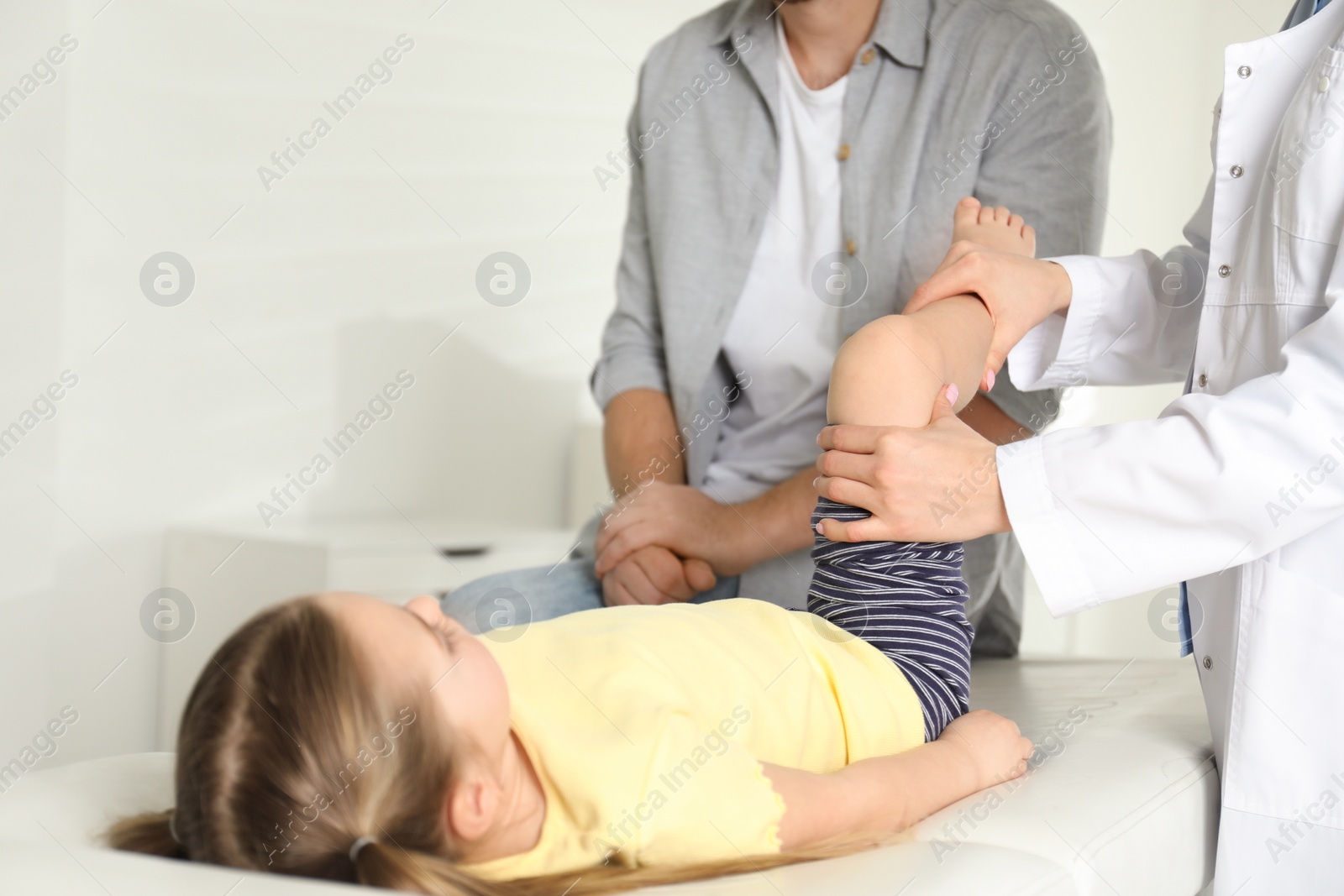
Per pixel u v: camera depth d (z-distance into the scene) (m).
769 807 0.61
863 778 0.69
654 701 0.66
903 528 0.83
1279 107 0.89
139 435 1.64
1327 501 0.73
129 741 1.61
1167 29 2.31
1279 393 0.74
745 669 0.76
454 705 0.60
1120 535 0.77
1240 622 0.81
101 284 1.60
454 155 2.03
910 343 0.87
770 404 1.36
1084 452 0.78
